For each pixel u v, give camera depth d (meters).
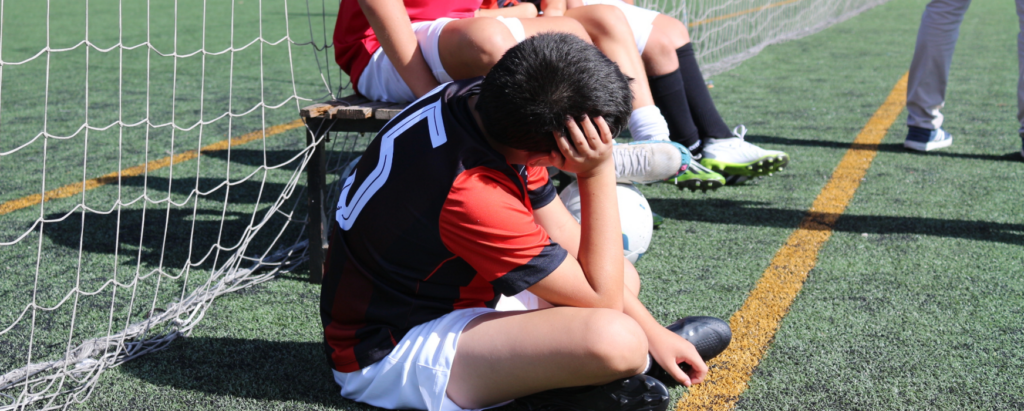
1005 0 23.73
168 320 3.62
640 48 4.93
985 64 12.14
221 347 3.38
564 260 2.53
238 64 12.52
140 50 13.59
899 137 7.59
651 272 4.23
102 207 5.55
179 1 21.95
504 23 3.80
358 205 2.63
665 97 5.10
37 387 3.06
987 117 8.41
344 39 4.25
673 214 5.27
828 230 4.90
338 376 2.86
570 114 2.25
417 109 2.65
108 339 3.28
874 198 5.58
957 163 6.54
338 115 3.89
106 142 7.62
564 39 2.34
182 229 5.06
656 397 2.57
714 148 5.45
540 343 2.46
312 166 3.98
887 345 3.32
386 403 2.78
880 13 20.48
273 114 9.16
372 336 2.69
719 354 3.28
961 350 3.27
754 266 4.30
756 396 2.93
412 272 2.57
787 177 6.21
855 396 2.92
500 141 2.36
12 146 7.37
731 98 9.82
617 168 3.98
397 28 3.68
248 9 20.67
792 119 8.54
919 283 4.02
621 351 2.40
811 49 14.28
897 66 12.26
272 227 5.15
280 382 3.06
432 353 2.58
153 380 3.09
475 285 2.65
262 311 3.77
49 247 4.69
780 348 3.32
